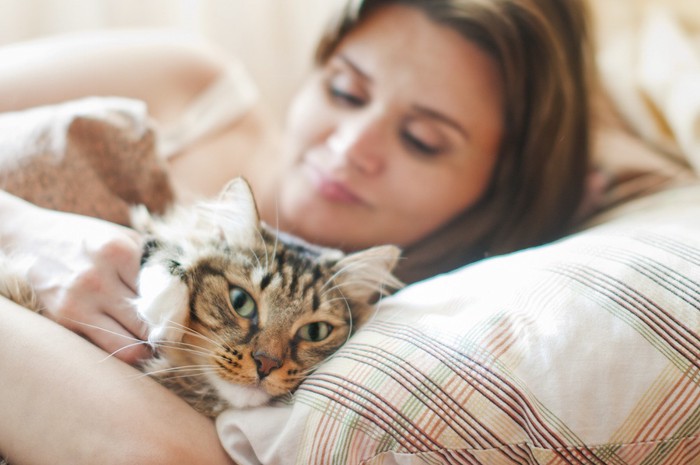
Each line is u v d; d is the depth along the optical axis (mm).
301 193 1690
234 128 2031
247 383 1061
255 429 964
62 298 1033
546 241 1706
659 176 1799
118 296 1045
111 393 921
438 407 896
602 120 2061
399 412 896
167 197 1417
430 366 930
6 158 1247
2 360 931
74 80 1737
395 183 1635
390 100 1569
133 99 1830
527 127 1643
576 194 1719
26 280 1082
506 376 902
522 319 970
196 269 1108
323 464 896
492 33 1528
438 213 1704
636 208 1615
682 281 967
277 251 1228
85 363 950
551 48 1565
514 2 1541
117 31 2229
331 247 1712
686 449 907
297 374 1097
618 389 889
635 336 913
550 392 891
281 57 2797
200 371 1074
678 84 1884
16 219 1142
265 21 2715
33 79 1665
